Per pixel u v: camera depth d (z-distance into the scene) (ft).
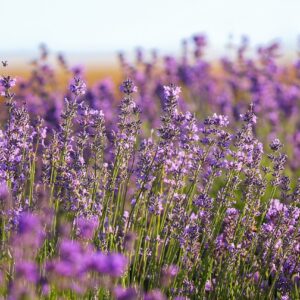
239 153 31.17
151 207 30.42
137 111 32.53
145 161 31.63
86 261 15.74
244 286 28.81
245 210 31.27
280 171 32.01
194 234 28.68
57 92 63.21
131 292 17.89
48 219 28.09
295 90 72.02
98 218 29.40
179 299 26.58
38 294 19.70
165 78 78.23
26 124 33.09
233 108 68.13
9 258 24.18
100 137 32.19
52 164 32.24
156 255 29.55
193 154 33.58
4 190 26.76
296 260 29.99
